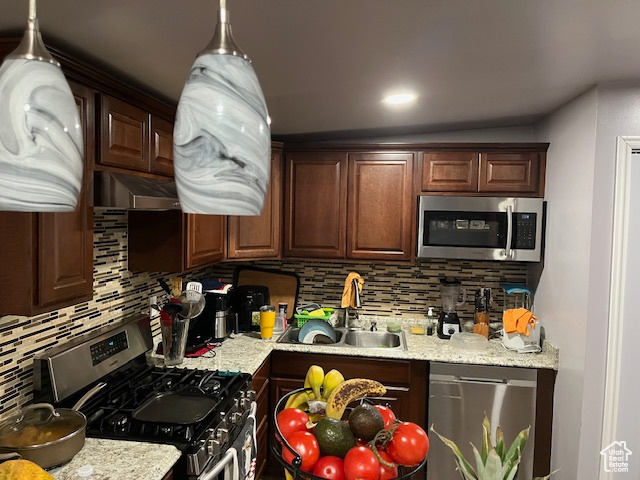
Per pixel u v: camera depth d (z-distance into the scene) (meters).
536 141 3.20
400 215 3.16
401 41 1.57
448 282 3.25
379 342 3.37
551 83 2.18
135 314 2.53
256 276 3.58
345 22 1.40
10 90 0.59
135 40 1.51
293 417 0.95
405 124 3.00
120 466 1.46
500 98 2.42
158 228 2.42
